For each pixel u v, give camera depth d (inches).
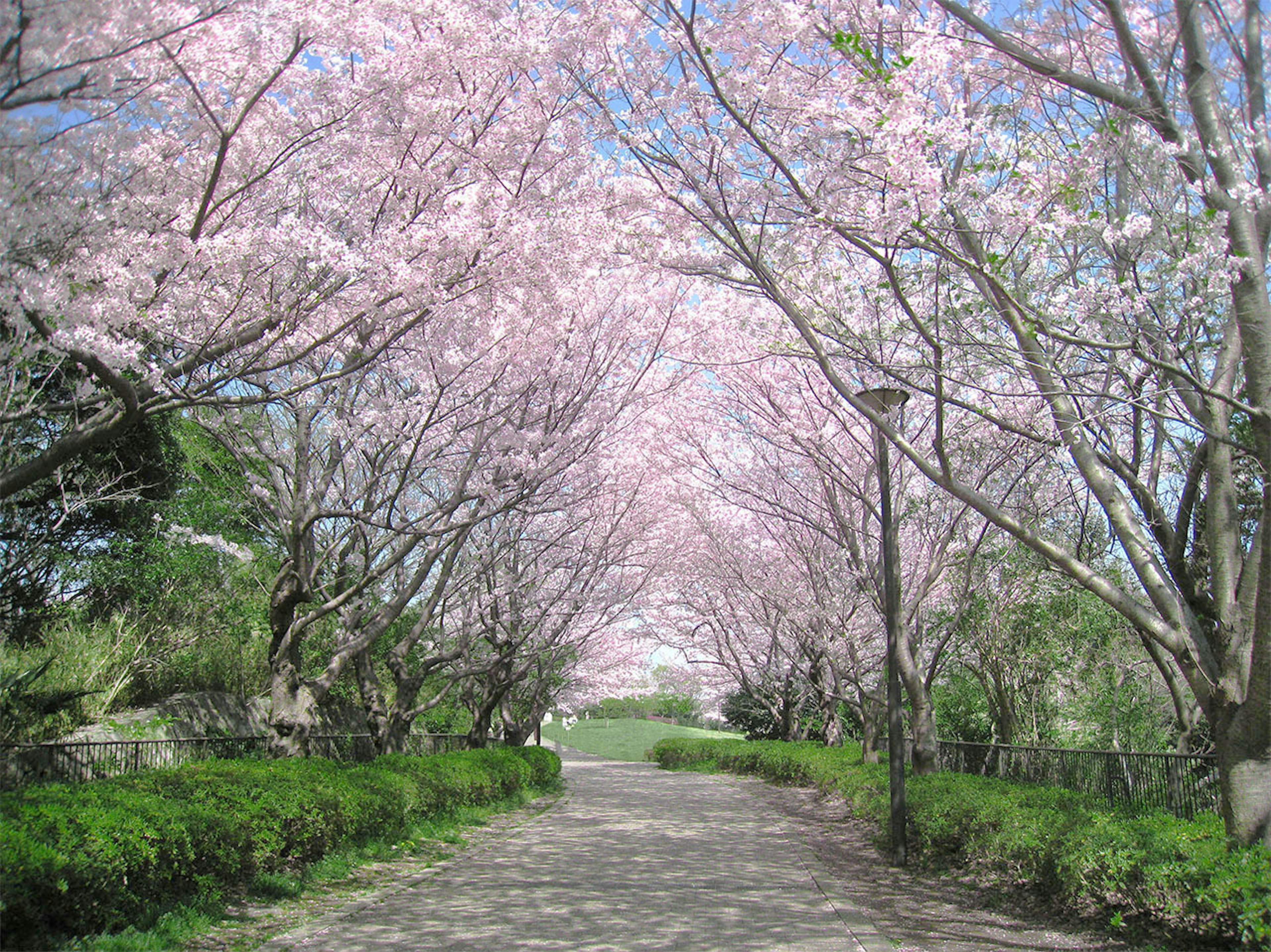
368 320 337.7
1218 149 243.4
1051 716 616.4
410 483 562.6
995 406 378.6
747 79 313.9
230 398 268.7
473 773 598.5
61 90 210.7
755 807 709.3
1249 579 257.8
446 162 354.9
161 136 277.1
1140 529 282.2
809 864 423.2
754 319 466.6
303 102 328.8
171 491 584.1
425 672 608.4
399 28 354.3
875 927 290.8
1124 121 249.3
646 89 341.1
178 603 597.3
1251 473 357.7
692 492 781.9
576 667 1059.9
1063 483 489.7
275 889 316.5
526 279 352.5
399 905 320.8
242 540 652.7
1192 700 449.4
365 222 346.0
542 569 734.5
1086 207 281.7
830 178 307.3
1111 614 530.6
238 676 625.6
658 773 1211.2
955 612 568.4
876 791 525.0
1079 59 272.7
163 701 545.0
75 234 226.1
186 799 298.2
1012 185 278.2
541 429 509.7
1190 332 272.5
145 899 255.9
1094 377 332.2
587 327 535.5
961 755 572.4
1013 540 542.6
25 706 420.5
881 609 561.6
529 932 282.8
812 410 602.2
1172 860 249.0
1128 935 265.0
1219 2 242.1
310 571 451.2
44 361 273.9
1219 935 233.9
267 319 302.2
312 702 437.7
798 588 759.1
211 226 327.3
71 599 561.6
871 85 253.3
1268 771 246.7
